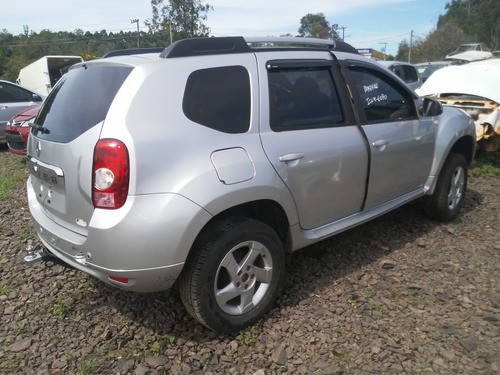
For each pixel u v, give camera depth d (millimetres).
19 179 7316
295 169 3260
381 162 3961
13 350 2979
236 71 3156
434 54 57844
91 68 3182
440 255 4254
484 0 71125
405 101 4367
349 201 3783
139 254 2639
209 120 2941
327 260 4141
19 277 3910
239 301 3141
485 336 3062
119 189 2619
